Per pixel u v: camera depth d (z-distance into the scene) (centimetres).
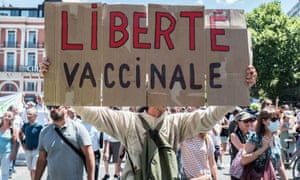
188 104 318
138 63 318
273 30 4494
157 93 317
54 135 456
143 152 319
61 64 315
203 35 322
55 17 317
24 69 5644
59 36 316
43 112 1038
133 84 317
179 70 320
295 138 1134
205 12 324
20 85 5622
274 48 4334
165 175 316
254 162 464
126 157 334
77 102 314
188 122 341
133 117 338
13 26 5669
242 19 325
